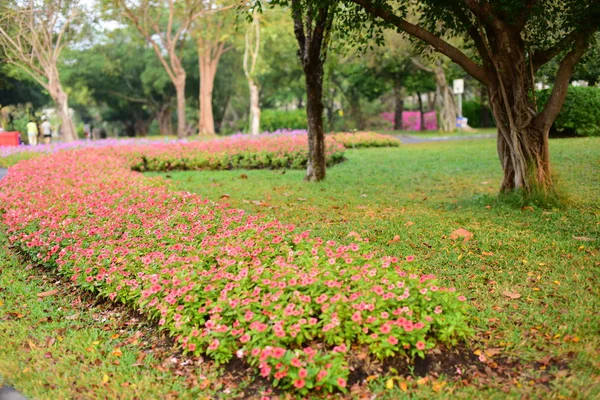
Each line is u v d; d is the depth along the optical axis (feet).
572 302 15.29
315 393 12.03
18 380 13.17
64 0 96.89
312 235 23.21
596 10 23.13
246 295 14.40
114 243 19.98
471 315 14.90
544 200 26.14
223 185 39.96
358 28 28.07
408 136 100.89
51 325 16.51
